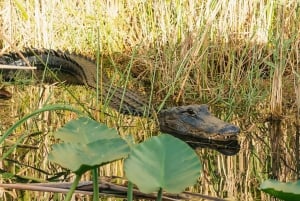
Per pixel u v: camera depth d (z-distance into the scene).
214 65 7.80
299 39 7.16
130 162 1.58
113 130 1.88
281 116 6.14
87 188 2.58
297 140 5.44
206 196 2.60
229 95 6.61
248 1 7.77
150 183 1.55
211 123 5.87
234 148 5.39
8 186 2.41
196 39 6.95
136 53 8.52
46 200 3.47
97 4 9.49
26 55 8.71
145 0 8.65
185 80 6.82
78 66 8.45
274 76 6.16
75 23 9.66
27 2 9.12
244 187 4.12
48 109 2.46
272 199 3.78
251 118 6.22
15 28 9.10
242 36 7.71
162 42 8.09
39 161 4.48
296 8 7.26
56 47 9.78
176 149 1.61
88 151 1.64
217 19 7.73
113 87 7.31
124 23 9.39
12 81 8.04
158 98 7.14
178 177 1.57
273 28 7.82
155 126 6.17
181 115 6.10
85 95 7.28
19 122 2.43
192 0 7.70
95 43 9.46
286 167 4.70
